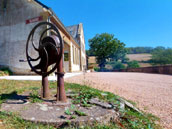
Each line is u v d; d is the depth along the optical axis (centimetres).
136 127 188
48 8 725
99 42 3278
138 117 229
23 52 812
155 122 226
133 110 267
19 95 293
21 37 825
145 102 343
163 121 231
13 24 859
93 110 210
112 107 229
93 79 690
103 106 229
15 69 831
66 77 676
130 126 192
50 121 164
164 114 263
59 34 229
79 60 1848
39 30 752
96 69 3016
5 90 351
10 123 162
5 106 214
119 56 3384
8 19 881
